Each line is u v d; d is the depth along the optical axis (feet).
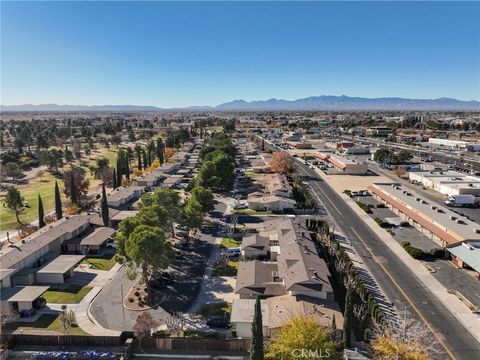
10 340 162.71
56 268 221.05
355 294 200.23
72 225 280.51
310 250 233.76
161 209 247.29
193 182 425.69
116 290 210.18
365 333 161.27
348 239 279.90
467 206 363.35
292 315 162.30
